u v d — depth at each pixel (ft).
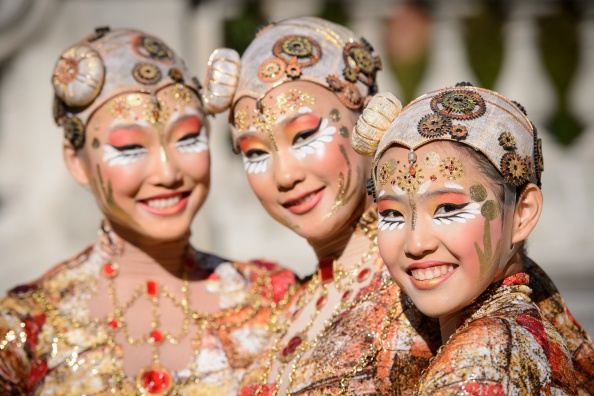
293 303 11.24
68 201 30.66
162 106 11.53
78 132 11.68
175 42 30.68
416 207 8.36
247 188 34.73
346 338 9.80
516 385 7.71
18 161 31.17
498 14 39.37
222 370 11.84
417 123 8.43
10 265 30.17
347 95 10.50
